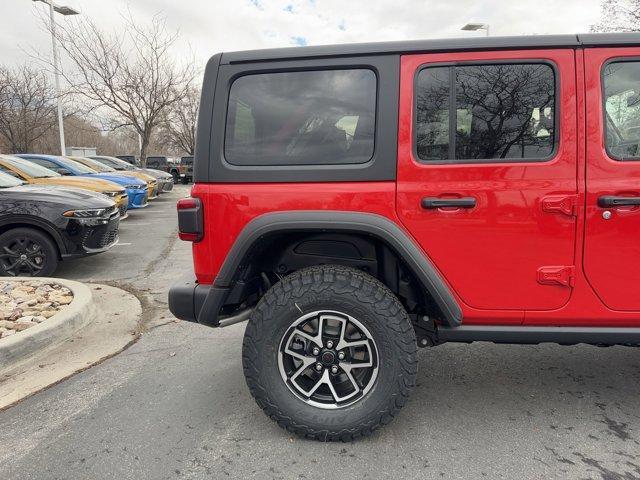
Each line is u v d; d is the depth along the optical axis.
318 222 2.41
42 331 3.73
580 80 2.32
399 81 2.42
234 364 3.51
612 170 2.30
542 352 3.64
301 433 2.48
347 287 2.38
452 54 2.40
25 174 8.42
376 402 2.41
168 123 32.06
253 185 2.50
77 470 2.29
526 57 2.35
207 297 2.56
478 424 2.66
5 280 5.25
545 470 2.25
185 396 3.03
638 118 2.35
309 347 2.49
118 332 4.18
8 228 5.92
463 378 3.23
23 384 3.20
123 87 18.12
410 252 2.38
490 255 2.39
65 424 2.71
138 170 18.53
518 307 2.42
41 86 21.09
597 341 2.42
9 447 2.49
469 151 2.41
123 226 10.95
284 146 2.51
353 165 2.43
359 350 2.50
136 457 2.39
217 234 2.54
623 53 2.31
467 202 2.36
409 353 2.37
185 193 21.91
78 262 7.11
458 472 2.25
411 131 2.40
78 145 39.44
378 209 2.42
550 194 2.33
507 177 2.35
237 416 2.78
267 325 2.44
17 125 20.92
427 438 2.53
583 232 2.34
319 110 2.50
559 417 2.73
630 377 3.21
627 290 2.36
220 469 2.29
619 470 2.24
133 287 5.69
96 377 3.31
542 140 2.36
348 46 2.46
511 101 2.38
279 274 2.72
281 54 2.50
